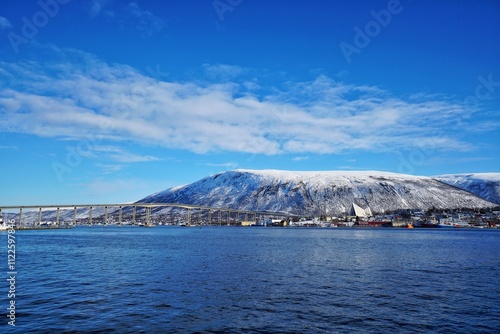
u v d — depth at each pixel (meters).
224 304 31.11
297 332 24.33
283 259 65.69
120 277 44.47
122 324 25.41
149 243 114.88
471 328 25.31
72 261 61.88
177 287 38.19
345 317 27.66
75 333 23.61
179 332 24.02
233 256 71.06
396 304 31.58
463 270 52.41
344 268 53.59
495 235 199.38
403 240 138.62
